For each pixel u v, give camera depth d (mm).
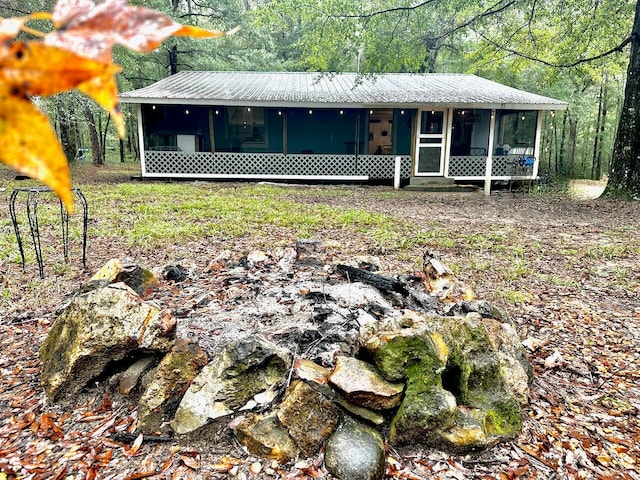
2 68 290
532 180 13562
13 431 1975
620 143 10359
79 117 12648
